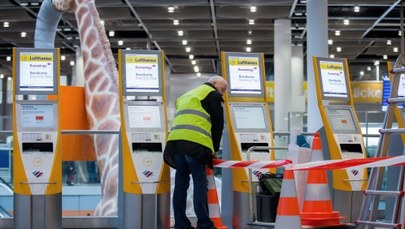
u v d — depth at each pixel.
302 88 21.58
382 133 4.40
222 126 5.67
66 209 7.96
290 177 4.87
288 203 4.84
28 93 6.19
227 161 5.80
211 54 23.36
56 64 6.26
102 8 16.05
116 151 8.12
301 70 21.53
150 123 6.14
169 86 27.28
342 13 16.91
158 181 6.08
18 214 6.15
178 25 18.25
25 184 6.12
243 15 16.97
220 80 5.91
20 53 6.22
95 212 7.97
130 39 20.20
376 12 16.77
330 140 6.39
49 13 11.59
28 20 17.48
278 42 17.48
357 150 6.48
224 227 6.02
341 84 6.62
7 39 20.50
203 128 5.61
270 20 17.88
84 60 10.41
